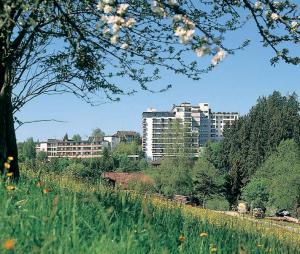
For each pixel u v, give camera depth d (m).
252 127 133.12
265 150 127.88
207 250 5.43
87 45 9.95
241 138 130.88
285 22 8.62
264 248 6.74
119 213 5.77
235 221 9.82
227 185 94.25
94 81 11.20
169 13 7.28
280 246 7.49
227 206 88.38
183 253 4.94
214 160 127.94
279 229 10.20
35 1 7.52
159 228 5.67
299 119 132.00
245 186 92.75
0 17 7.52
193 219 7.75
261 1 8.71
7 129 10.31
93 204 5.88
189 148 119.25
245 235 7.55
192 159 114.69
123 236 4.45
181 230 6.11
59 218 4.70
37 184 6.89
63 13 8.58
